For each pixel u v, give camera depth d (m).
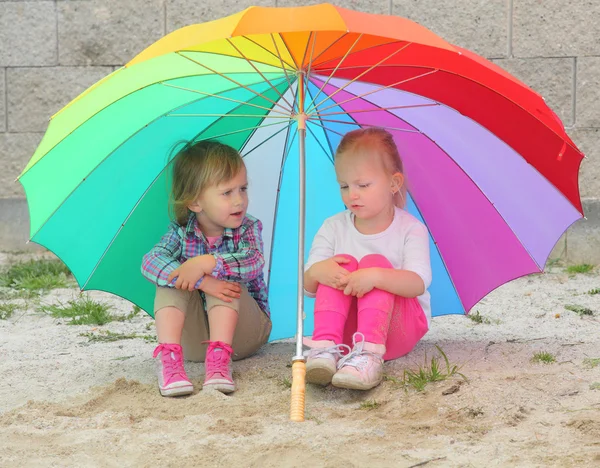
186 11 6.82
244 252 3.52
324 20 2.50
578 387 3.24
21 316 4.92
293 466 2.57
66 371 3.65
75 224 3.42
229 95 3.52
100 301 5.35
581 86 6.45
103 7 6.88
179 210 3.57
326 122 3.73
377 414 3.05
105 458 2.66
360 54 3.15
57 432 2.90
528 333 4.23
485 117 3.26
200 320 3.61
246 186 3.54
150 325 4.65
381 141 3.40
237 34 2.47
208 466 2.58
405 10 6.60
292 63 3.21
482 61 2.99
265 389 3.38
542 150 3.21
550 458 2.57
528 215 3.49
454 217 3.66
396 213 3.56
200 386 3.42
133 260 3.66
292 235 3.90
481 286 3.71
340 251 3.55
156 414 3.07
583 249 6.48
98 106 2.95
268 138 3.76
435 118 3.48
